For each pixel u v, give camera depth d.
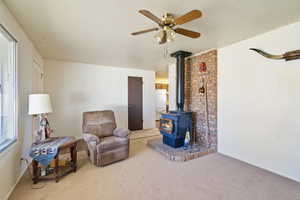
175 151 3.07
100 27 2.21
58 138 2.46
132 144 3.86
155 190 1.95
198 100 3.60
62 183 2.09
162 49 3.22
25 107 2.39
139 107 5.41
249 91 2.65
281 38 2.23
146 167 2.58
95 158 2.60
